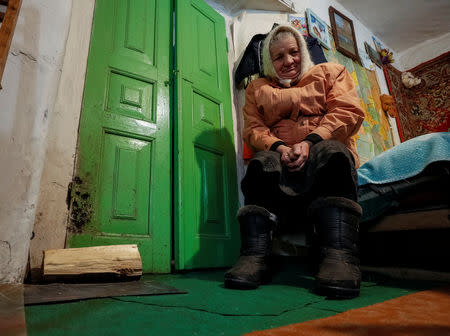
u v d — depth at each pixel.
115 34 1.64
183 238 1.46
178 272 1.44
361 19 3.81
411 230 1.20
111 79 1.54
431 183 1.09
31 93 1.12
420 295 0.77
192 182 1.61
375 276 1.24
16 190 1.01
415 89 4.06
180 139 1.61
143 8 1.81
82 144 1.35
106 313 0.60
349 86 1.24
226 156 1.89
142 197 1.47
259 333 0.45
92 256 0.98
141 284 0.96
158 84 1.70
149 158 1.55
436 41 4.11
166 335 0.47
